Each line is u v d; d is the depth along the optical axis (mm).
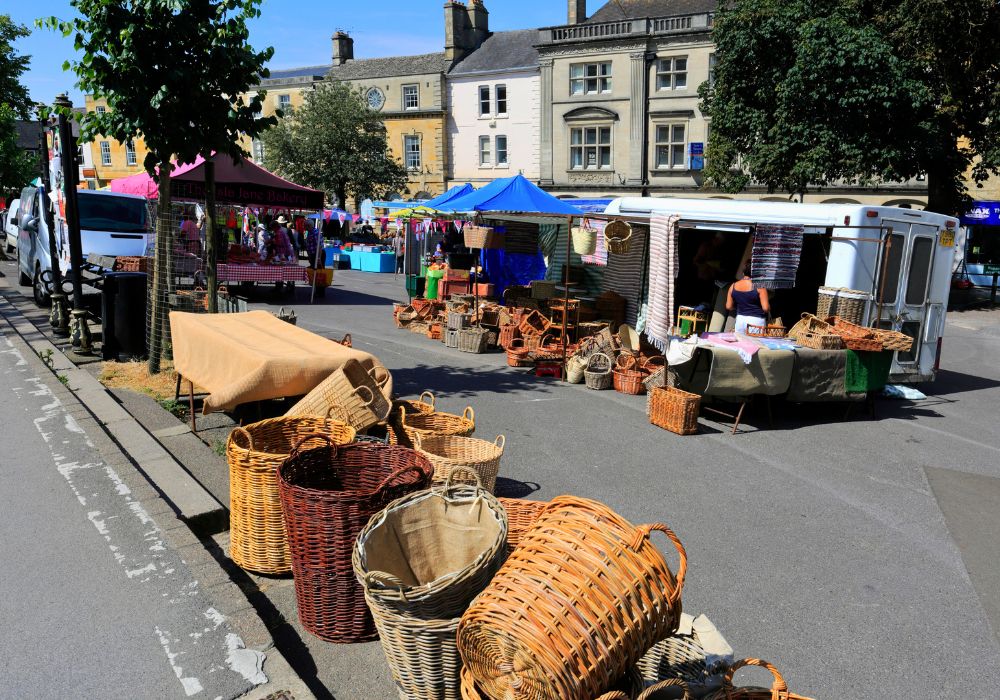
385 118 42656
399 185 39938
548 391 9836
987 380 12039
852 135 19781
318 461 4258
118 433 6762
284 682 3328
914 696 3670
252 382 5688
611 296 12305
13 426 6973
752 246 9586
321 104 37875
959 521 5926
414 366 11109
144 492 5398
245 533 4387
